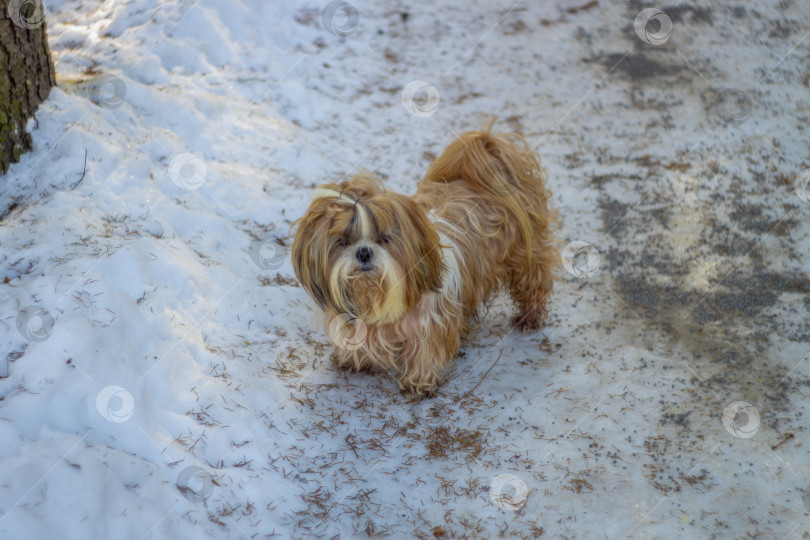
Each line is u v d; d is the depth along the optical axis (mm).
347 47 9430
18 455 3328
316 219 4074
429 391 4812
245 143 7203
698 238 6703
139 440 3773
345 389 4836
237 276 5477
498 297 5832
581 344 5438
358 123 8141
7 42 5125
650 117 8594
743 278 6199
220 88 8070
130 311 4367
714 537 3945
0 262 4480
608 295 5988
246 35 9008
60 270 4395
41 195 5266
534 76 9352
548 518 4020
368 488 4117
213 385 4391
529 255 5148
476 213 4879
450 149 5109
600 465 4379
